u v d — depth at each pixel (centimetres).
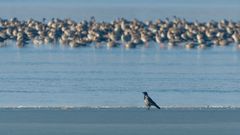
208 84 8531
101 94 7800
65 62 10544
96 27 15162
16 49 12325
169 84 8525
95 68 9925
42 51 12019
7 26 15212
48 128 6231
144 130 6178
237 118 6569
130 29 14950
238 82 8681
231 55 11712
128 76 9150
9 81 8612
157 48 12888
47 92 7906
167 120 6512
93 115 6688
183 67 10131
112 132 6116
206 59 11138
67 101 7419
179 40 13688
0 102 7338
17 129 6203
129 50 12469
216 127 6281
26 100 7444
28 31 14162
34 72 9388
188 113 6769
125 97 7669
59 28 14962
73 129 6206
